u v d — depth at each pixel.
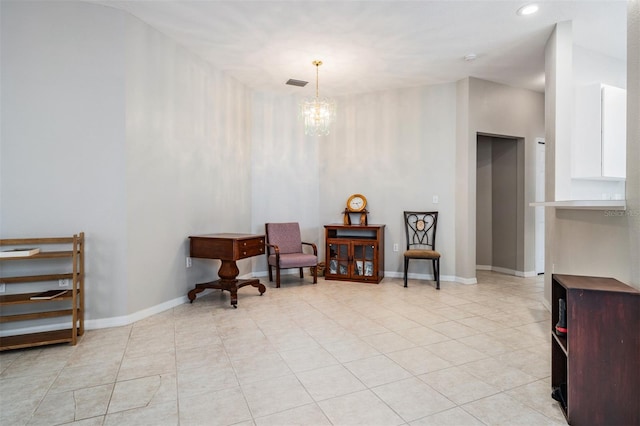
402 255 5.13
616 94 3.29
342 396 1.94
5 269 2.79
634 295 1.62
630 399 1.63
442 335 2.86
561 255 2.94
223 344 2.67
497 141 5.55
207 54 3.95
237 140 4.76
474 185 4.74
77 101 2.92
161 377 2.15
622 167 3.32
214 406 1.84
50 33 2.85
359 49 3.83
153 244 3.40
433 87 4.95
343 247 4.91
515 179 5.32
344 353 2.51
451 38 3.60
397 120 5.14
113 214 3.03
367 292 4.27
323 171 5.52
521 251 5.24
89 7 2.94
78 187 2.93
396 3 2.97
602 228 2.24
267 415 1.76
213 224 4.25
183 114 3.76
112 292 3.05
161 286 3.50
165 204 3.54
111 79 3.01
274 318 3.29
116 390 2.00
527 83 4.93
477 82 4.74
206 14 3.13
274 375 2.18
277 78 4.71
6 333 2.79
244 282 3.85
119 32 3.03
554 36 3.36
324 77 4.68
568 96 3.27
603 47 3.77
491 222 5.67
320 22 3.28
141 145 3.24
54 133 2.86
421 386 2.05
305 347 2.62
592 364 1.65
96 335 2.85
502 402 1.88
